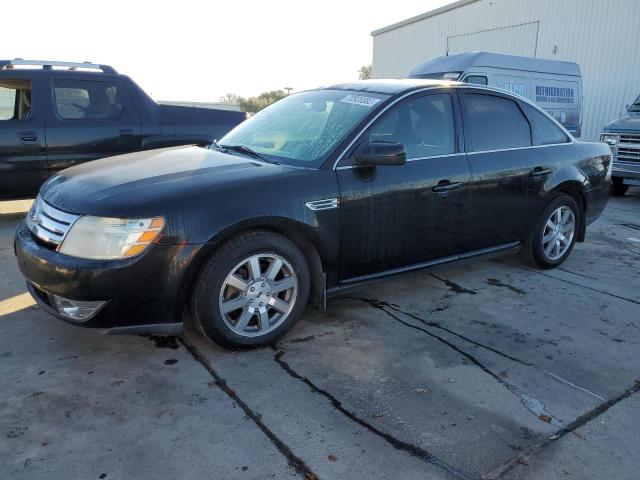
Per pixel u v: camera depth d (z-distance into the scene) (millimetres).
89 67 6402
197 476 2166
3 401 2627
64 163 6129
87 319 2791
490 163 4152
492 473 2238
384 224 3572
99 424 2475
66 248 2801
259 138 3926
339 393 2785
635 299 4281
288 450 2334
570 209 4957
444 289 4352
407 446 2387
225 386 2818
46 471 2166
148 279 2781
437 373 3021
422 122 3865
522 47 16422
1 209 7109
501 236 4414
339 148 3422
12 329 3387
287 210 3109
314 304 3521
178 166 3338
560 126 4922
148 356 3107
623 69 14055
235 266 3004
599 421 2631
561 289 4445
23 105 6148
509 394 2836
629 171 8914
